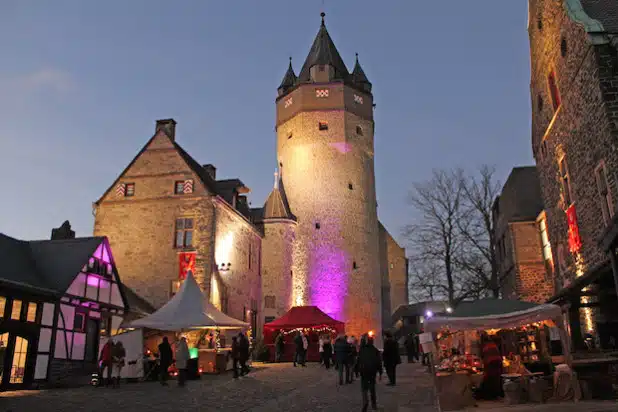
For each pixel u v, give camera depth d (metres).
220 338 24.95
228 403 11.98
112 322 20.72
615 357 11.91
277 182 36.94
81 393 13.95
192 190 26.28
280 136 40.25
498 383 11.40
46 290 17.00
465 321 11.12
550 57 17.91
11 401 12.16
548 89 18.48
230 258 27.84
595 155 14.58
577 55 15.16
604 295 13.82
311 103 39.06
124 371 17.30
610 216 13.91
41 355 16.73
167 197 26.38
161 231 25.98
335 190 37.34
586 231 15.91
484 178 31.17
